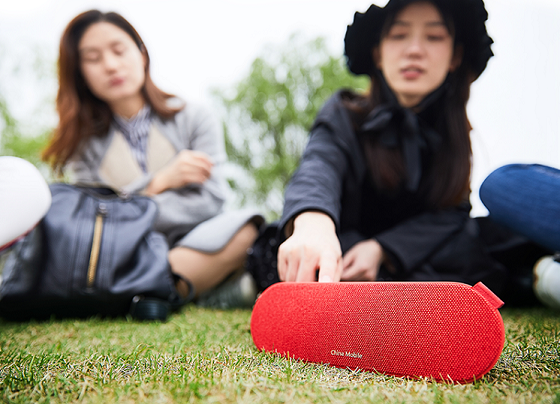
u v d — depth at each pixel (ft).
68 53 5.29
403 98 3.96
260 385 1.64
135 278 3.87
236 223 4.60
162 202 5.00
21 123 18.24
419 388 1.63
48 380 1.74
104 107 5.67
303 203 3.14
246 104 24.94
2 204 2.92
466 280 3.60
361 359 1.93
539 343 2.35
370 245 3.55
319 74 24.98
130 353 2.26
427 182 3.94
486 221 4.59
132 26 5.53
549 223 2.74
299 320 2.15
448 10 3.70
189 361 2.04
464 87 4.00
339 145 3.86
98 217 4.04
